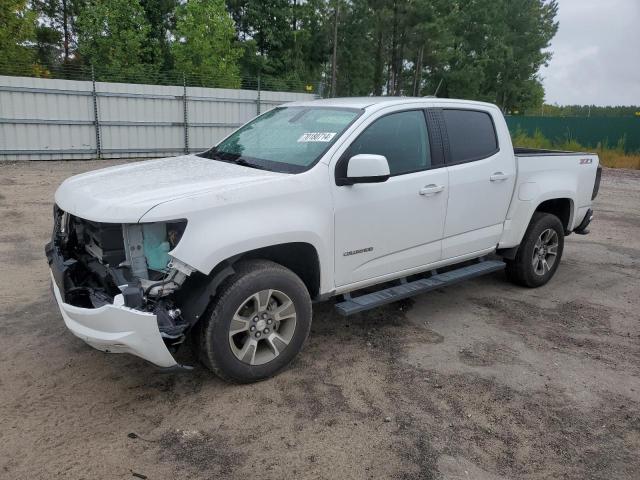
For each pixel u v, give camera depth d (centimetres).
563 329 495
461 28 5584
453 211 481
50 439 309
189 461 295
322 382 382
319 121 443
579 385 394
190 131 2117
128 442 309
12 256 657
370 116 425
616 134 2697
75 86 1839
